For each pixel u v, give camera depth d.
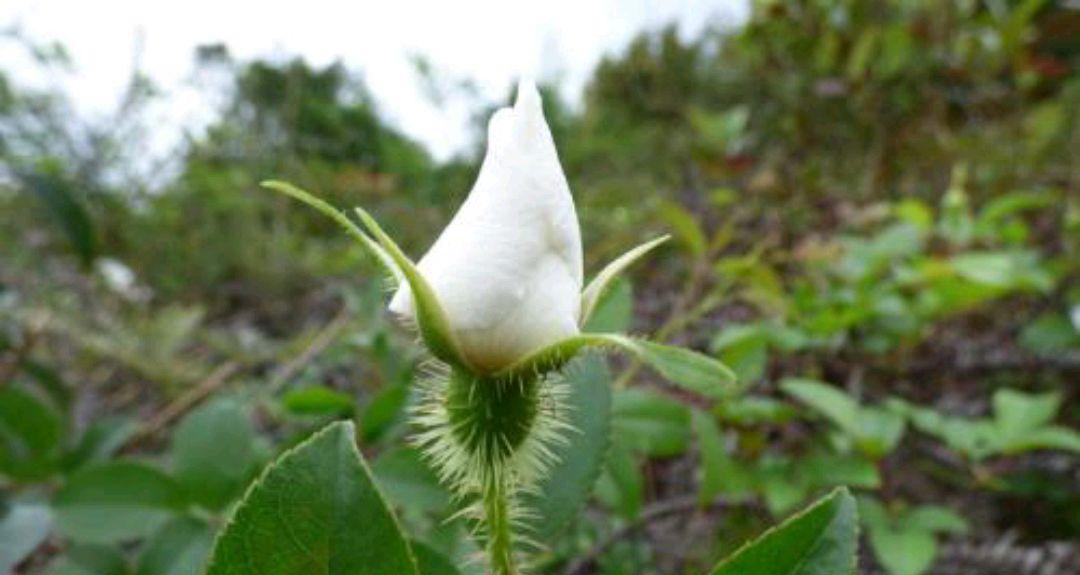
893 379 0.29
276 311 0.49
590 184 0.60
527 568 0.10
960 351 0.31
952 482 0.28
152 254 0.52
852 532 0.09
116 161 0.50
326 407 0.19
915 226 0.31
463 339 0.09
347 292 0.29
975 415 0.29
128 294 0.47
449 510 0.15
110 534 0.17
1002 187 0.45
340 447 0.08
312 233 0.62
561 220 0.09
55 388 0.29
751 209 0.39
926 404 0.29
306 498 0.08
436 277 0.09
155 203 0.53
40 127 0.47
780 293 0.28
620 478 0.18
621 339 0.08
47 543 0.23
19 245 0.45
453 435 0.09
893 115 0.51
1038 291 0.34
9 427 0.21
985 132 0.50
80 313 0.38
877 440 0.21
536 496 0.13
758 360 0.22
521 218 0.09
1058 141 0.48
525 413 0.09
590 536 0.24
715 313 0.32
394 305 0.09
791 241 0.38
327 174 0.60
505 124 0.09
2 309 0.34
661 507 0.24
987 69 0.51
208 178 0.56
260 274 0.52
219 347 0.36
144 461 0.18
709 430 0.19
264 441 0.24
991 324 0.34
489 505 0.10
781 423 0.24
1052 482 0.27
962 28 0.51
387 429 0.19
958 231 0.33
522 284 0.09
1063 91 0.52
